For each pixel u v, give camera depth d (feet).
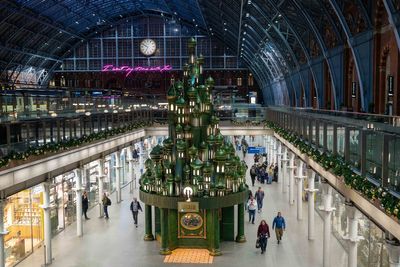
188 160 79.82
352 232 54.19
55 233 89.61
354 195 45.42
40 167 65.41
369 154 41.96
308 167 81.46
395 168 35.17
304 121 80.89
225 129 151.64
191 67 87.20
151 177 81.41
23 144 63.16
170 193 77.61
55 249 80.02
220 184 77.36
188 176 78.13
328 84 108.88
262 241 77.05
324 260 67.41
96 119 97.55
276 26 130.41
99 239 86.28
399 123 36.76
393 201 32.53
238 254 77.00
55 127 73.92
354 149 47.62
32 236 78.54
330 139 59.41
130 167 132.05
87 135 88.79
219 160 78.18
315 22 100.37
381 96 70.79
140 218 101.96
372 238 61.05
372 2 70.79
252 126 150.41
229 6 143.02
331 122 58.65
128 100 131.85
